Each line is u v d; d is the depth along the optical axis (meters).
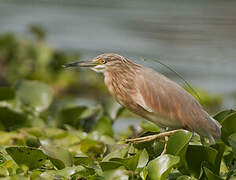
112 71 9.98
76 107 12.90
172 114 9.29
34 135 11.47
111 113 13.04
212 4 38.41
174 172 8.77
